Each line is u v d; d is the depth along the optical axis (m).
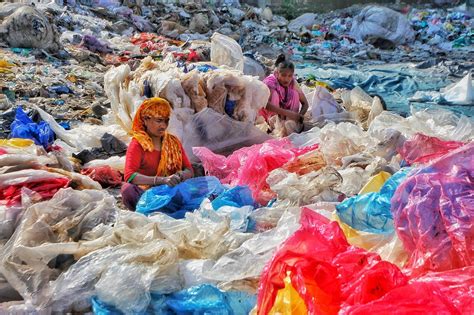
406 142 6.27
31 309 4.04
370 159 6.14
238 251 4.32
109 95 8.49
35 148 6.33
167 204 5.45
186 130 7.40
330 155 6.41
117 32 18.31
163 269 4.18
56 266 4.43
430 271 3.82
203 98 7.54
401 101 11.91
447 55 18.56
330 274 3.54
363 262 3.62
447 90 11.87
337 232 3.89
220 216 4.94
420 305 3.12
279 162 6.18
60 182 5.59
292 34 21.14
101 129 8.05
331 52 19.28
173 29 19.48
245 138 7.69
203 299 3.95
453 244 3.82
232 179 6.39
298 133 8.22
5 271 4.30
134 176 5.80
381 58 18.31
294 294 3.47
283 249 3.70
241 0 26.00
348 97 9.28
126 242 4.54
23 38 13.56
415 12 23.92
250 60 11.28
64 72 12.12
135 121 6.00
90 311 4.07
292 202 5.40
